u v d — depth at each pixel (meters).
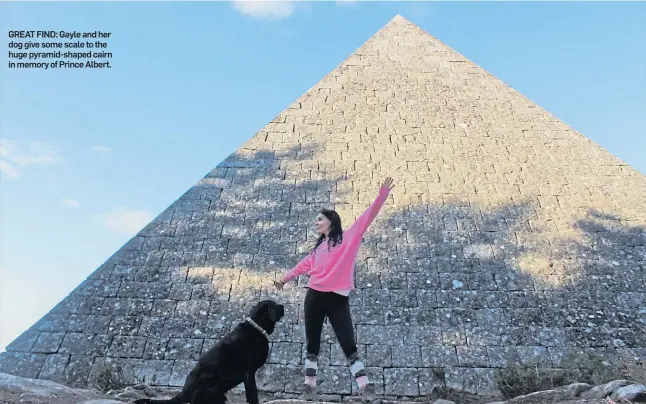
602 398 5.46
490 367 7.97
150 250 9.58
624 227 10.06
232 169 11.13
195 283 9.05
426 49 14.67
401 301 8.81
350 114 12.45
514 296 8.91
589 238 9.84
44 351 8.09
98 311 8.64
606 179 11.06
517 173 11.12
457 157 11.45
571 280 9.16
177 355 8.05
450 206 10.38
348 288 5.03
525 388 7.27
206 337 8.30
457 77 13.78
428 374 7.90
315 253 5.17
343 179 10.91
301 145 11.66
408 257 9.48
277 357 8.05
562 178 11.05
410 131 12.06
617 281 9.15
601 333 8.39
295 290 8.98
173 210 10.28
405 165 11.23
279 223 10.05
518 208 10.38
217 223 10.05
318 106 12.66
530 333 8.40
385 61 14.17
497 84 13.60
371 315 8.62
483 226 10.02
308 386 4.96
